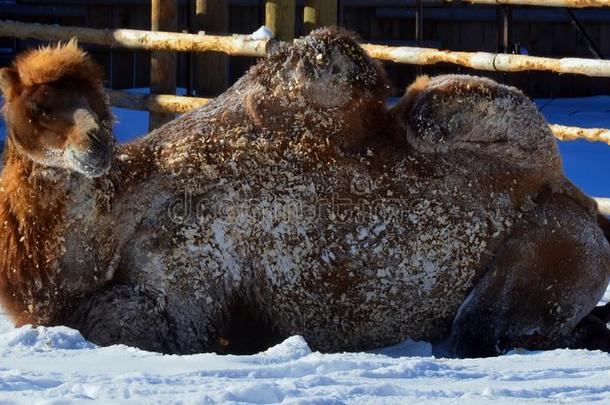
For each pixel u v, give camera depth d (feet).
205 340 68.69
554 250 71.36
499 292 70.95
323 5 135.23
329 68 68.59
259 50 123.44
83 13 212.02
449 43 208.33
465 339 70.85
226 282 68.90
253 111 69.82
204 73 136.26
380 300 70.13
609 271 73.82
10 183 67.26
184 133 70.49
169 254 68.13
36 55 66.28
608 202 112.98
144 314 67.56
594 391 50.83
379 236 69.31
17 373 51.44
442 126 69.51
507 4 133.90
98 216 67.51
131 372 52.39
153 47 134.21
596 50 154.71
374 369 53.98
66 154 64.34
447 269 70.59
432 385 51.03
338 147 69.41
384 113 71.46
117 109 188.24
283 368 53.31
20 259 67.26
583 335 73.61
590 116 190.08
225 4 136.98
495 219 71.00
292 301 69.56
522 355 62.90
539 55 208.44
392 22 208.74
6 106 66.08
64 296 68.08
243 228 68.69
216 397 45.14
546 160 71.82
